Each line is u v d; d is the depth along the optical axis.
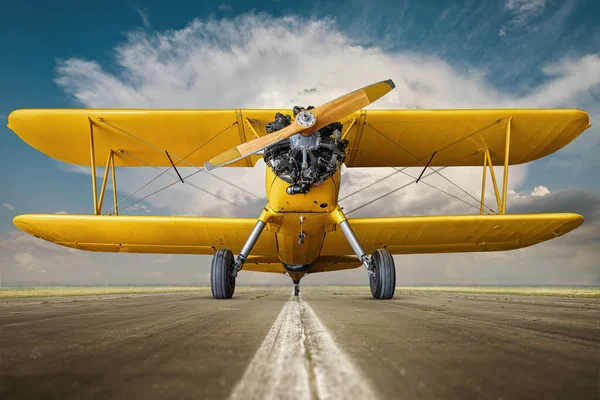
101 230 6.20
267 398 0.58
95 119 6.26
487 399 0.58
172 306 3.24
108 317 2.12
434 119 6.18
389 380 0.69
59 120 6.32
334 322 1.77
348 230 5.08
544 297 6.56
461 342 1.16
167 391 0.63
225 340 1.20
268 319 1.93
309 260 6.95
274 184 4.89
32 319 2.02
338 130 4.64
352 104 4.55
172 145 7.00
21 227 6.19
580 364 0.84
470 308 2.98
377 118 6.12
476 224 6.00
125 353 0.98
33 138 6.79
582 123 6.42
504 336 1.31
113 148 7.16
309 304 3.47
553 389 0.63
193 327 1.58
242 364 0.84
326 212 5.12
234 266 5.14
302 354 0.95
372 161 7.57
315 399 0.58
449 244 6.84
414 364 0.84
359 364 0.84
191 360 0.88
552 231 6.25
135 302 4.16
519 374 0.74
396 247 7.02
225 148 7.07
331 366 0.82
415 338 1.24
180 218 5.95
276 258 7.52
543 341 1.19
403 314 2.27
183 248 7.02
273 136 4.45
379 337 1.26
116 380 0.70
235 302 3.97
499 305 3.51
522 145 6.95
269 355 0.94
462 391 0.62
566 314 2.41
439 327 1.58
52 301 4.63
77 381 0.70
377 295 4.81
